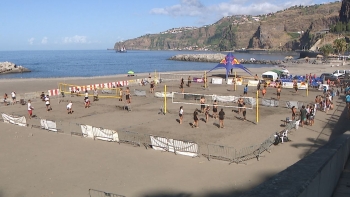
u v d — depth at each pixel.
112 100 34.84
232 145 18.22
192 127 22.62
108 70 104.50
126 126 23.09
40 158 16.25
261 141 19.00
